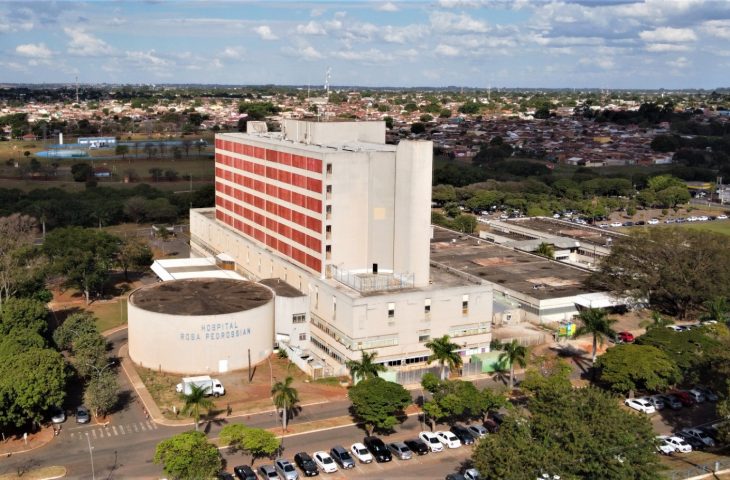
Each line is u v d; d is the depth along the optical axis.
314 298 132.00
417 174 124.44
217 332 120.06
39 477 86.06
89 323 126.56
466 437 96.81
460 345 126.88
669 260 154.25
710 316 146.25
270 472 86.19
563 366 113.00
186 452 81.81
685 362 111.81
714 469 86.81
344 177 130.12
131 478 86.50
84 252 163.62
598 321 121.88
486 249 193.75
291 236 144.88
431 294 122.56
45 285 168.50
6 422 93.31
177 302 127.19
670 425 103.06
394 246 131.50
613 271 157.12
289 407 104.00
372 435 98.50
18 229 188.38
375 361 119.75
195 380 109.69
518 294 153.75
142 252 183.38
